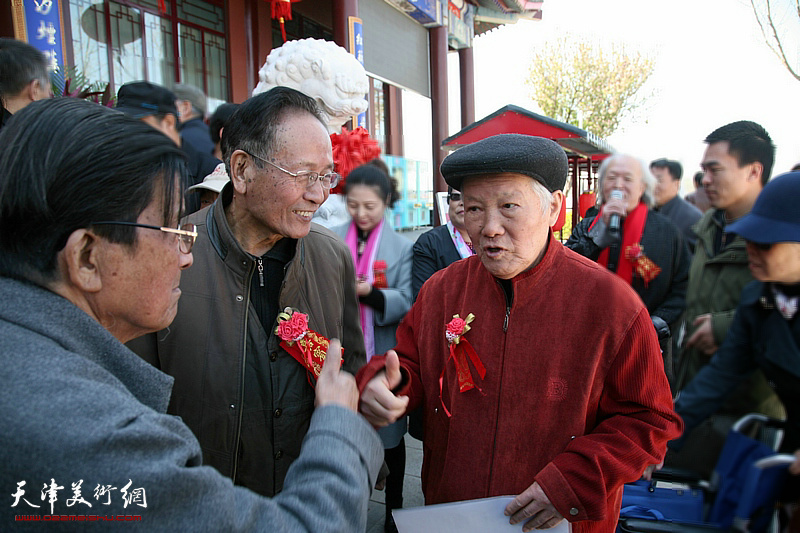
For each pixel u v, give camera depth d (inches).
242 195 44.4
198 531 22.3
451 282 46.4
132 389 27.1
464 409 41.5
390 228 85.0
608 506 39.9
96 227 25.0
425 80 358.9
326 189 45.1
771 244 29.0
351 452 28.2
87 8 186.1
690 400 34.6
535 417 39.2
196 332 43.6
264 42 269.3
